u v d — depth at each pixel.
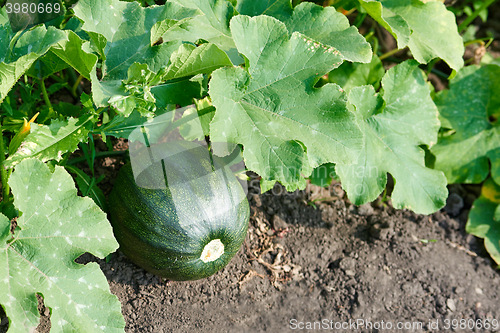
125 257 1.53
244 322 1.53
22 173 1.36
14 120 1.47
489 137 1.72
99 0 1.41
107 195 1.55
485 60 1.84
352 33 1.49
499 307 1.63
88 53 1.35
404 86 1.60
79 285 1.37
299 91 1.42
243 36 1.40
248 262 1.58
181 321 1.51
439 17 1.59
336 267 1.61
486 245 1.68
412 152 1.59
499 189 1.72
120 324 1.38
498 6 1.96
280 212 1.63
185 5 1.46
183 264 1.46
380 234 1.64
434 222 1.70
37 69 1.48
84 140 1.39
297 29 1.50
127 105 1.36
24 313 1.34
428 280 1.63
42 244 1.37
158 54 1.43
